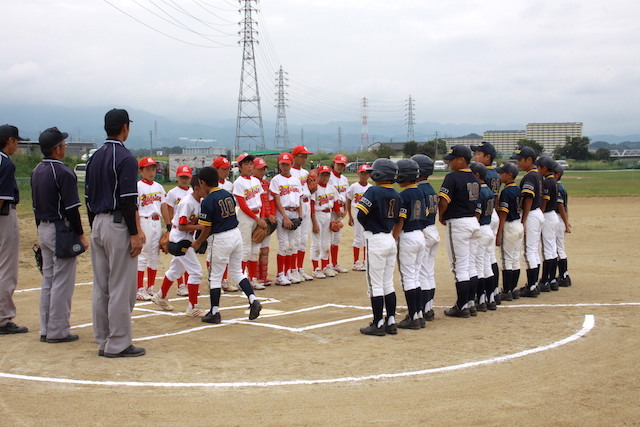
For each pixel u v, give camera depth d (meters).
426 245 8.20
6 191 7.09
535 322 8.05
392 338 7.31
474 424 4.62
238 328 7.94
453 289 11.05
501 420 4.69
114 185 6.20
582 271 12.93
